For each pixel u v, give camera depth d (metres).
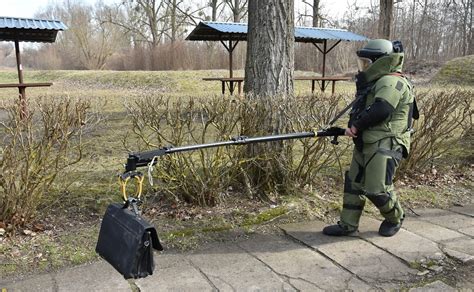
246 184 4.52
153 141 5.00
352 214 3.79
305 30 14.62
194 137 4.41
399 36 34.50
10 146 3.54
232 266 3.30
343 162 5.86
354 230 3.83
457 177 5.64
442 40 35.16
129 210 2.34
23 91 10.41
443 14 33.38
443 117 5.45
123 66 32.62
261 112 4.38
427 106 5.40
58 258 3.33
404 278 3.12
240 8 30.80
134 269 2.07
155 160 2.54
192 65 28.42
